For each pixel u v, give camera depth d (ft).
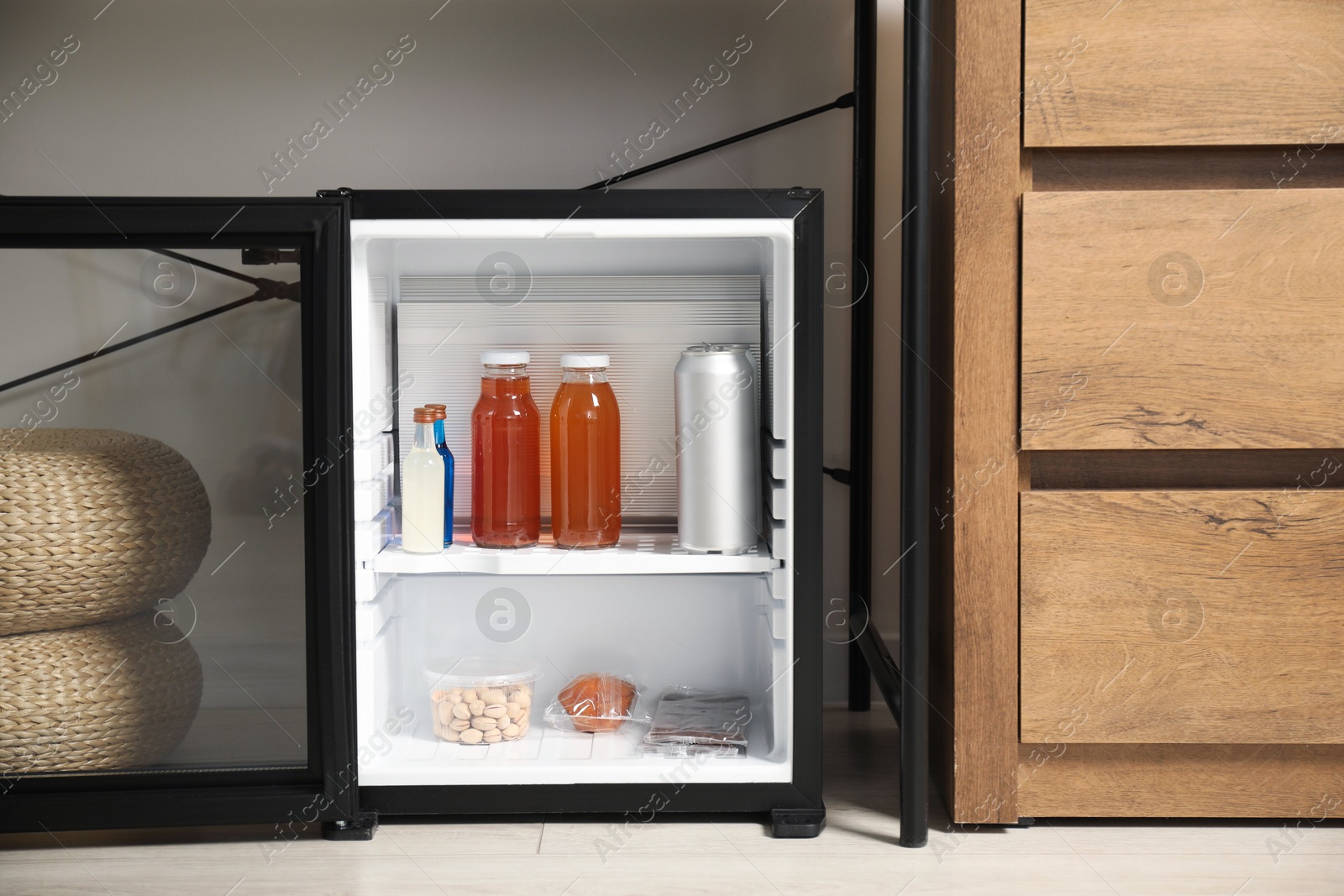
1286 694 3.41
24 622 3.41
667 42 4.72
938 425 3.75
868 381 4.68
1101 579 3.41
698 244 4.16
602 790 3.58
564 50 4.71
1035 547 3.41
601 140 4.74
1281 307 3.32
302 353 3.33
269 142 4.66
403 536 3.76
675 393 3.82
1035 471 3.44
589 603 4.34
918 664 3.41
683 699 4.25
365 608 3.65
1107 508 3.39
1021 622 3.44
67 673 3.46
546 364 4.20
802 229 3.41
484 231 3.41
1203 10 3.29
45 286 3.41
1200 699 3.43
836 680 5.02
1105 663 3.43
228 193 4.66
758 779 3.58
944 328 3.60
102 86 4.61
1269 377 3.33
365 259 3.56
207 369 3.44
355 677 3.48
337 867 3.32
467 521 4.28
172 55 4.62
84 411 3.46
